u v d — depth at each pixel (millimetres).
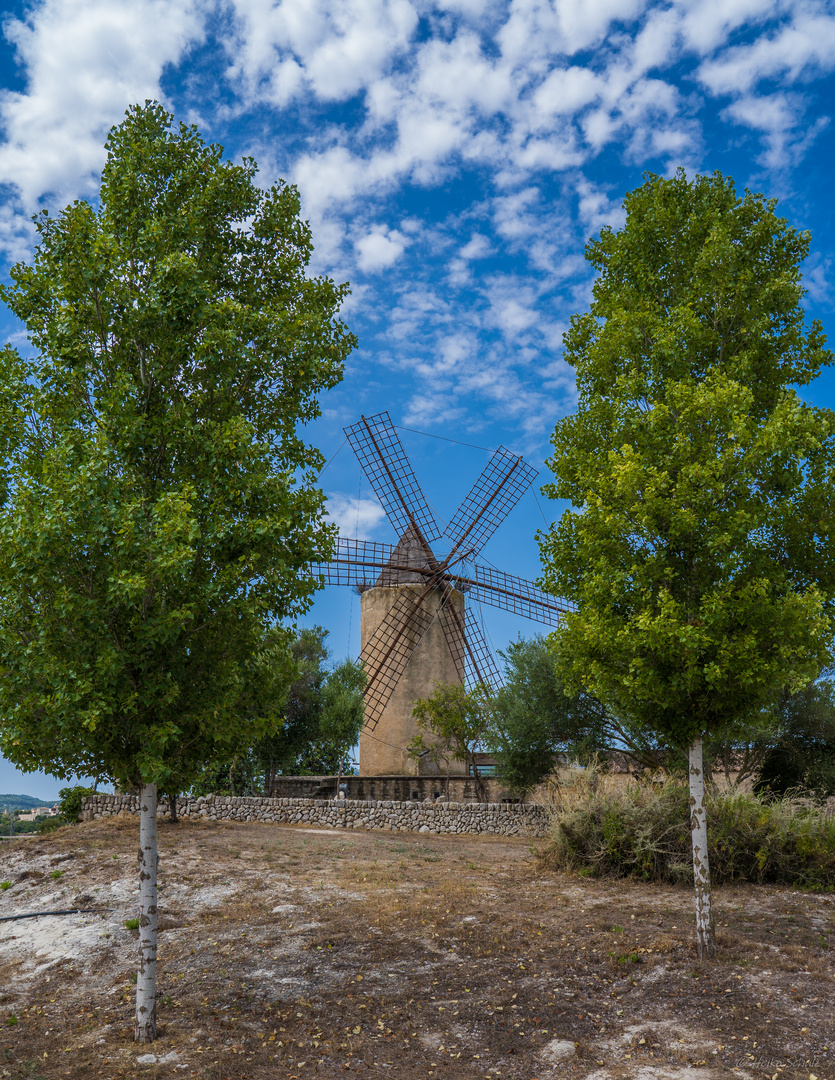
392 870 16547
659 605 10625
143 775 7828
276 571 8945
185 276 8773
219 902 13641
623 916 12297
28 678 7926
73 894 14188
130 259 9250
